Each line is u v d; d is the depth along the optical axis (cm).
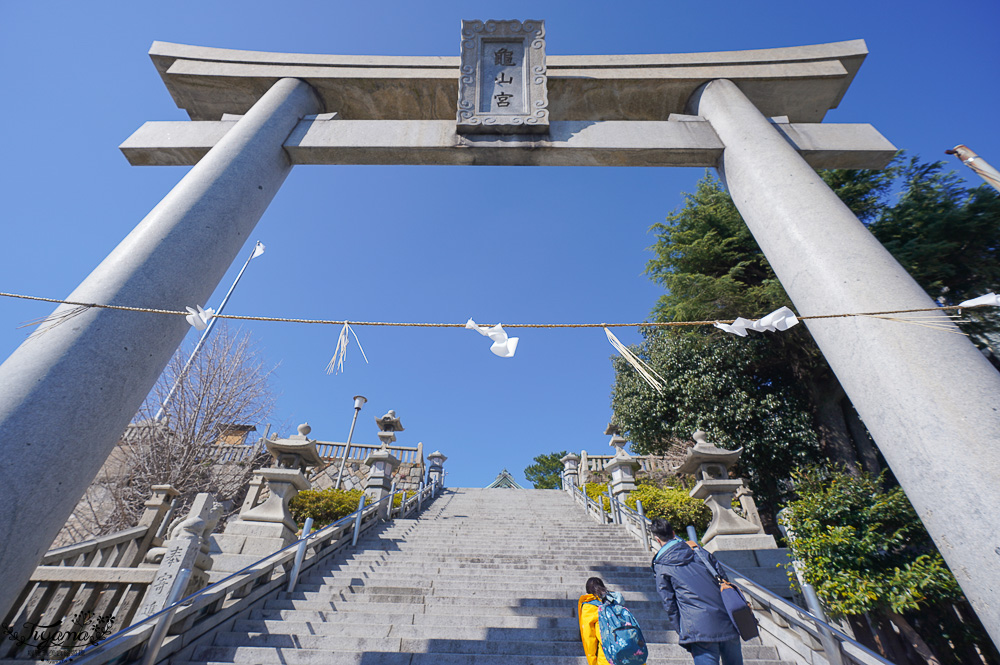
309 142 568
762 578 640
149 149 566
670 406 1199
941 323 331
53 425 290
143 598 397
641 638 319
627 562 748
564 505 1370
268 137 547
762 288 1062
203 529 443
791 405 1077
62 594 388
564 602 552
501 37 632
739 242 1193
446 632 473
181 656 395
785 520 634
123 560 598
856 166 582
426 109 673
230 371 1402
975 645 562
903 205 964
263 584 543
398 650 443
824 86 639
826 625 346
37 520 270
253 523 726
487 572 679
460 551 805
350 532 834
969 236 882
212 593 438
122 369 334
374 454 1223
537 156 572
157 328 366
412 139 567
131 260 379
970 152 477
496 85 598
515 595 580
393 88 648
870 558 560
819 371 1103
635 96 662
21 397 291
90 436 306
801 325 1048
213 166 484
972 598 261
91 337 330
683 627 314
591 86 648
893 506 574
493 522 1103
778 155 498
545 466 3238
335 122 590
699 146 566
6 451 271
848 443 1035
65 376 308
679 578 328
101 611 384
